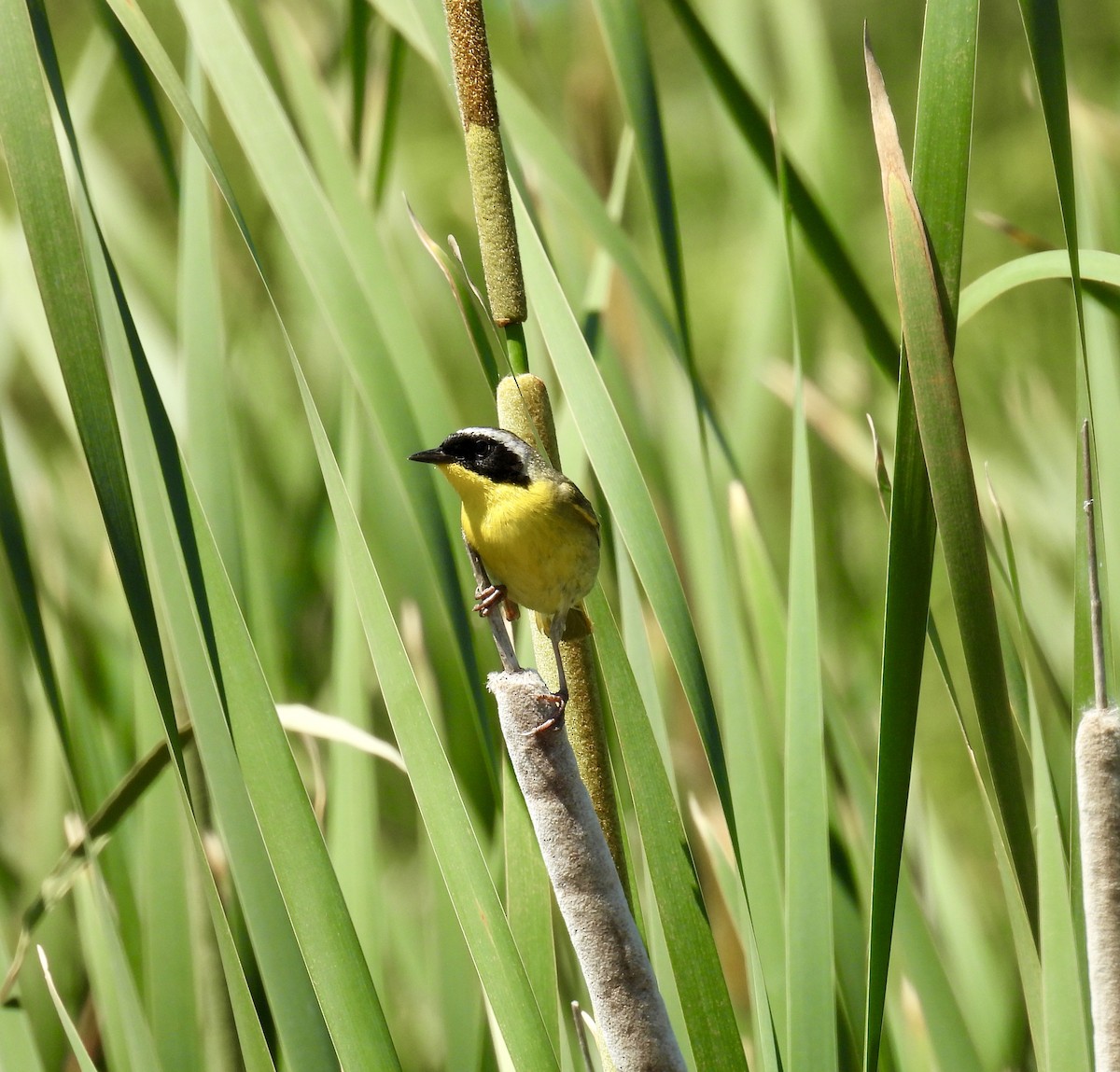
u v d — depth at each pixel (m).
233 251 10.85
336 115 8.07
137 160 16.11
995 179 21.84
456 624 6.97
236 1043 6.86
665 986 6.54
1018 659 6.28
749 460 10.20
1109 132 9.66
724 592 7.09
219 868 7.04
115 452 4.92
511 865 5.99
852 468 11.83
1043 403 10.96
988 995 8.81
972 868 12.10
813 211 7.06
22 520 6.21
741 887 5.73
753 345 10.29
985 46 21.06
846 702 10.08
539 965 5.90
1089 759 4.84
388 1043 5.00
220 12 6.34
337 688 8.09
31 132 4.84
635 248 7.78
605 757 6.08
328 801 8.67
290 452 10.58
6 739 10.05
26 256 9.37
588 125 9.65
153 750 6.37
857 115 20.83
